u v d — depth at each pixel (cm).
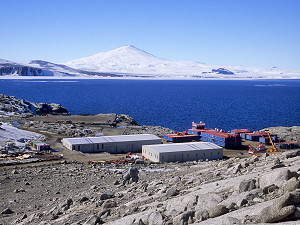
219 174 3425
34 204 4294
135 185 4109
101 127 14675
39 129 13575
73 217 2867
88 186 5294
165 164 8481
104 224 2341
